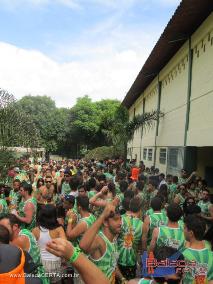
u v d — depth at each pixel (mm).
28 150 26984
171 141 18391
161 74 21406
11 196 9961
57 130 56875
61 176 14672
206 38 13297
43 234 5492
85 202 6340
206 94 12961
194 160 15492
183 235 5660
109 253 4547
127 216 6309
